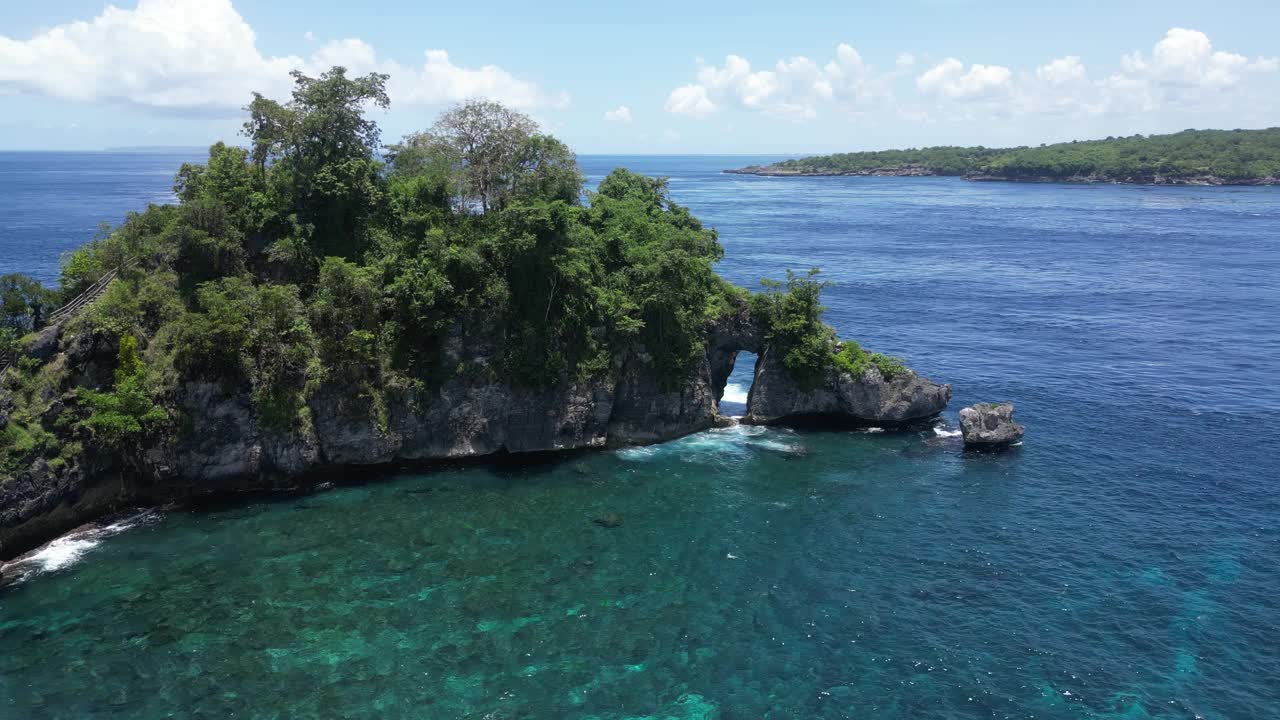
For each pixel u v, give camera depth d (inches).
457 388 2037.4
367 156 2101.4
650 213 2819.9
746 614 1414.9
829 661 1290.6
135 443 1715.1
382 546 1620.3
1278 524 1723.7
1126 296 4168.3
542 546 1640.0
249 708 1154.0
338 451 1914.4
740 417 2402.8
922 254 5531.5
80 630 1322.6
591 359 2134.6
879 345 3223.4
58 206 6963.6
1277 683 1223.5
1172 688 1217.4
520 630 1355.8
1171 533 1690.5
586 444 2156.7
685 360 2229.3
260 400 1811.0
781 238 6274.6
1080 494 1887.3
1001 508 1819.6
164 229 1941.4
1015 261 5275.6
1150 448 2161.7
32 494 1553.9
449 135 2305.6
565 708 1175.6
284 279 1993.1
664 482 1967.3
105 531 1649.9
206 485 1804.9
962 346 3213.6
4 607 1379.2
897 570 1558.8
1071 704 1188.5
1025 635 1350.9
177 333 1760.6
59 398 1651.1
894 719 1165.1
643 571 1552.7
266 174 2070.6
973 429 2174.0
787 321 2298.2
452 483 1934.1
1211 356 3048.7
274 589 1453.0
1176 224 7155.5
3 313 1690.5
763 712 1176.2
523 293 2089.1
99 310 1734.7
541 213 2027.6
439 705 1172.5
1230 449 2146.9
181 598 1418.6
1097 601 1443.2
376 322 1962.4
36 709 1142.3
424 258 2001.7
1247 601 1435.8
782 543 1667.1
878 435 2288.4
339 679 1220.5
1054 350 3154.5
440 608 1411.2
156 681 1206.3
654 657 1295.5
